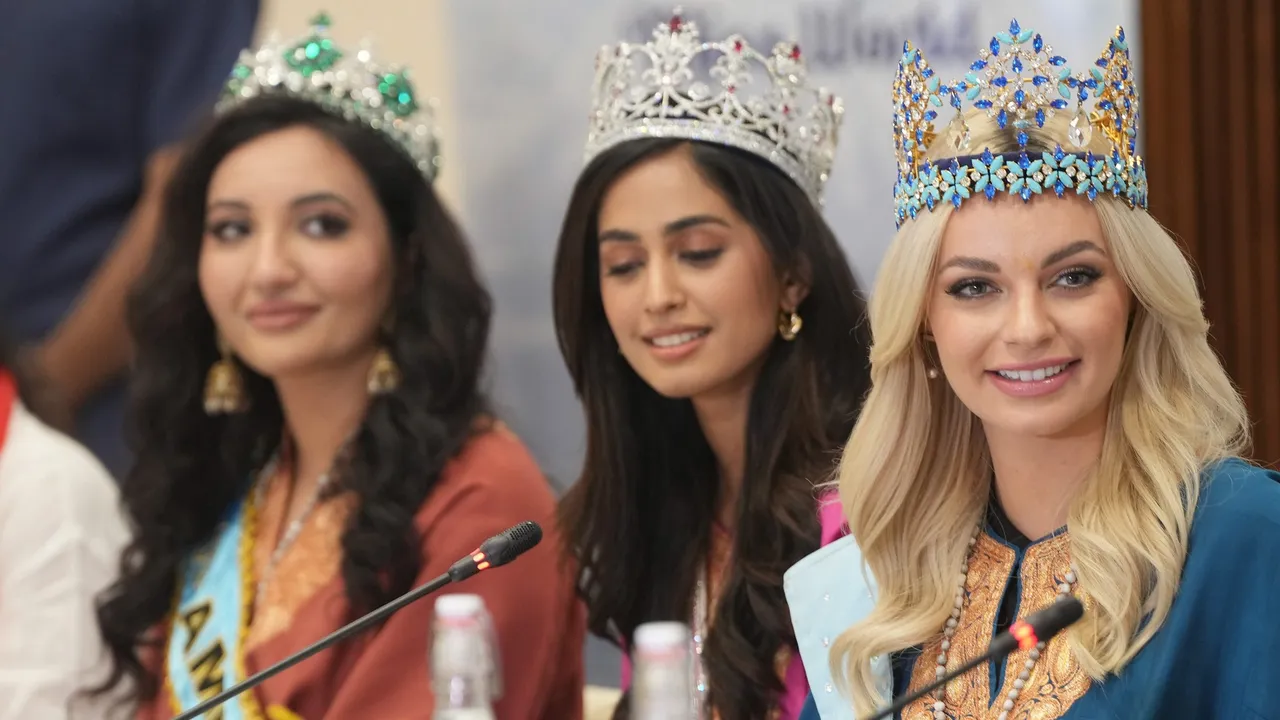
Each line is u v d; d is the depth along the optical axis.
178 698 5.91
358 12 8.76
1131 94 4.12
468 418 6.02
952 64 7.23
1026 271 3.95
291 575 5.95
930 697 4.31
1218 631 3.86
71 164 8.96
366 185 6.07
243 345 6.07
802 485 5.26
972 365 4.05
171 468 6.37
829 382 5.42
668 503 5.66
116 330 8.88
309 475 6.23
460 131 8.35
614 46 5.55
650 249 5.33
